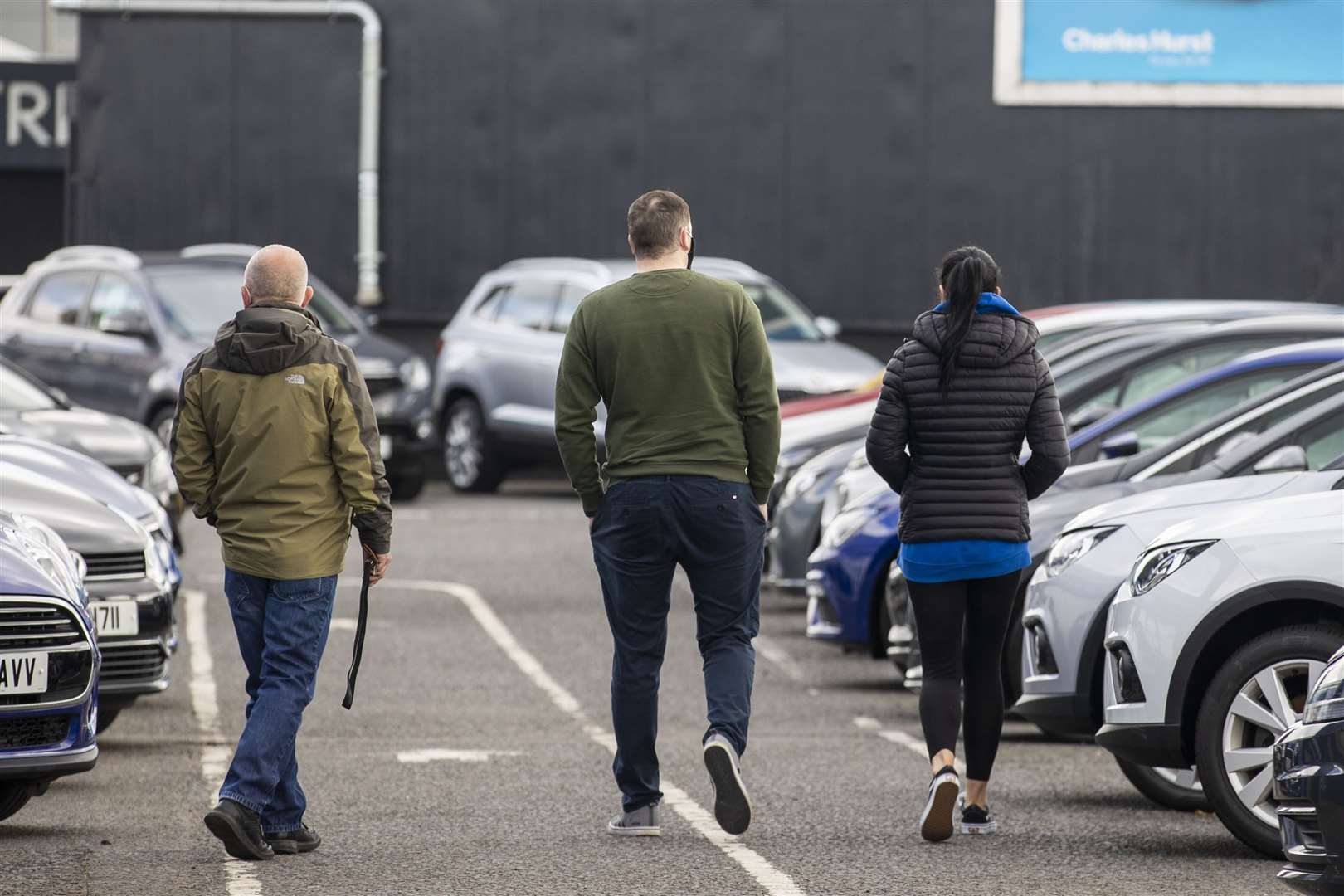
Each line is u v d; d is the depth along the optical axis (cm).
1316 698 1498
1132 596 1956
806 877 1772
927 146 6500
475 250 6588
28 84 8138
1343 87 6481
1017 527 1944
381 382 5422
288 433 1853
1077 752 2512
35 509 2408
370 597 3928
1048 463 1952
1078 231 6519
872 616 2925
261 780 1809
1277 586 1869
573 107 6544
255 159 6600
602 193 6556
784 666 3250
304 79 6569
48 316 5481
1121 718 1948
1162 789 2122
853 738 2598
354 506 1869
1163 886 1744
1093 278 6525
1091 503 2456
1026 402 1947
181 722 2692
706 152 6531
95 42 6600
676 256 1923
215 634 3450
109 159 6625
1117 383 2952
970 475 1944
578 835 1967
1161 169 6512
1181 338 2956
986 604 1959
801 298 6544
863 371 5416
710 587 1900
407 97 6588
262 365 1859
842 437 3847
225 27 6581
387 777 2305
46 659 1823
